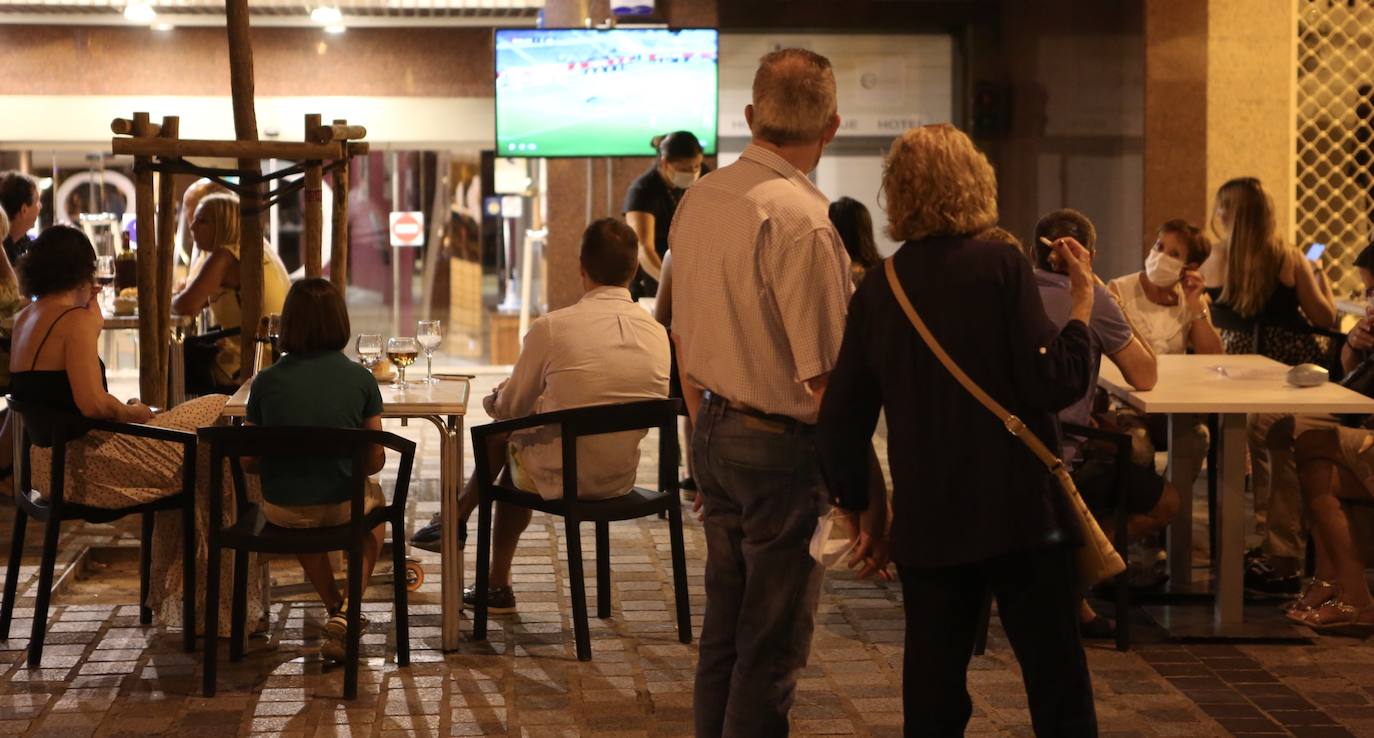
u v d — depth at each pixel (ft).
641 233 23.48
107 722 13.01
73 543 19.36
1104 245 30.96
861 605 16.84
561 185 35.70
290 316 14.23
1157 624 16.03
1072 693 9.73
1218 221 22.50
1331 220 30.17
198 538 15.35
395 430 29.09
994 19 36.40
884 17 36.29
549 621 16.15
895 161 9.84
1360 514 16.31
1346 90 29.84
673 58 32.99
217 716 13.17
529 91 32.81
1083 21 31.45
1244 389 15.42
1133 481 15.30
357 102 37.40
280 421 14.06
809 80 10.12
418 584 16.96
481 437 15.03
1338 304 24.62
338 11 34.19
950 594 9.84
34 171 36.70
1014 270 9.55
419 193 37.88
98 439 14.96
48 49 36.35
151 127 16.60
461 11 34.99
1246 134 29.07
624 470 15.29
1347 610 15.81
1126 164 29.76
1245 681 14.29
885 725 13.10
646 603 16.92
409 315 38.32
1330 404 14.58
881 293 9.77
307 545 13.51
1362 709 13.50
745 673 10.52
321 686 13.97
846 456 9.78
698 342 10.45
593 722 13.10
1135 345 14.53
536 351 15.14
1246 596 17.02
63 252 15.37
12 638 15.38
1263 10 28.78
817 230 9.93
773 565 10.39
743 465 10.31
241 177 17.49
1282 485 17.06
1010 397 9.55
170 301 17.40
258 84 37.09
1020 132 35.42
